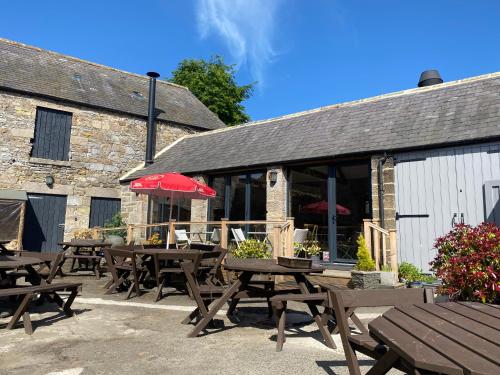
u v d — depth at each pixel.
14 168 12.11
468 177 7.15
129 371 3.10
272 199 9.70
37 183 12.50
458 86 9.02
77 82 14.45
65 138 13.28
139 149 14.78
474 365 1.41
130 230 10.64
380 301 2.61
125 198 13.70
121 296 6.54
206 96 25.20
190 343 3.89
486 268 4.36
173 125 15.66
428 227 7.48
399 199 7.88
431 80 11.02
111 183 14.01
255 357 3.46
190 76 26.17
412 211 7.70
